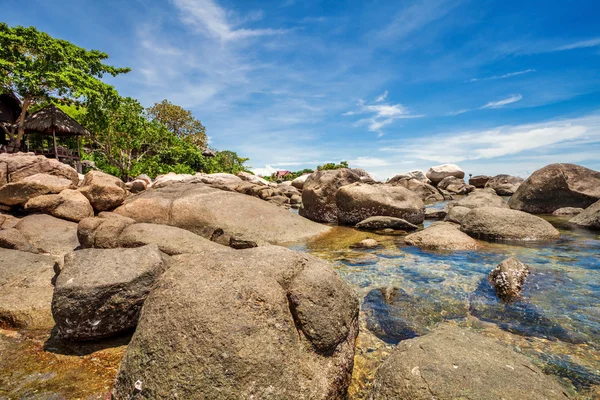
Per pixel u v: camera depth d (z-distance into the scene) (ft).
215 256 10.98
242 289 9.24
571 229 29.96
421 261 20.84
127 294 11.94
